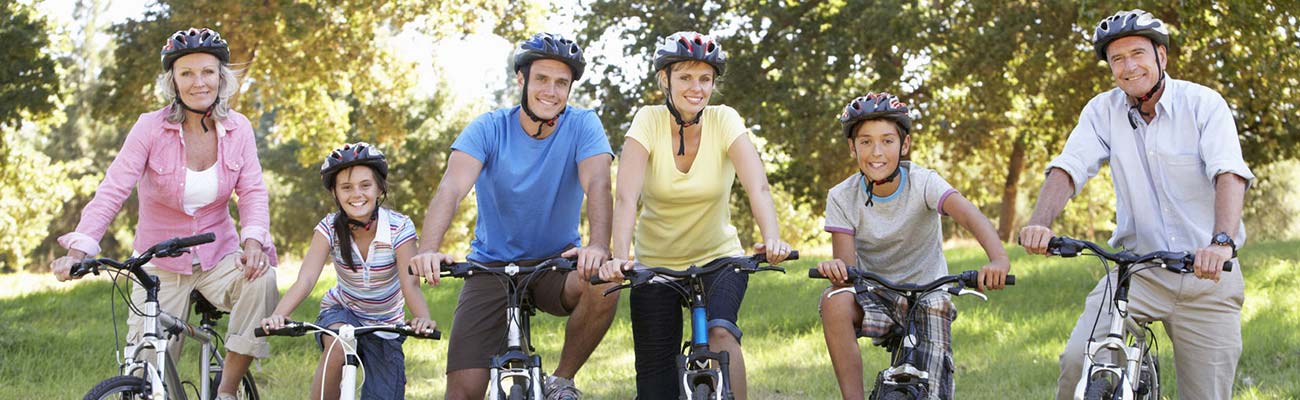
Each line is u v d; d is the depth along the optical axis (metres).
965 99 23.05
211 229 5.08
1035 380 7.41
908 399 4.14
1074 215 40.03
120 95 20.33
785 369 8.22
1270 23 14.87
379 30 22.53
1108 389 4.12
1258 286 11.16
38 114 19.86
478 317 5.04
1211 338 4.57
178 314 5.03
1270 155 21.34
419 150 39.41
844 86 23.08
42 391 7.48
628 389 7.51
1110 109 4.68
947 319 4.59
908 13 20.59
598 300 4.87
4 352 8.45
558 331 10.20
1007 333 9.35
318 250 4.82
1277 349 7.72
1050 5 18.72
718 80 4.93
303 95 22.78
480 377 5.06
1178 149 4.50
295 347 9.24
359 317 4.86
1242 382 6.82
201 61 4.90
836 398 7.07
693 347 4.24
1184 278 4.51
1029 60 19.20
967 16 20.34
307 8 19.25
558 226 4.98
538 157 4.84
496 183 4.88
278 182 41.72
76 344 9.15
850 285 4.58
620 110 23.58
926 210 4.67
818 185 26.73
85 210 4.80
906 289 4.22
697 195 4.75
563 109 4.75
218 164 5.01
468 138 4.80
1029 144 26.27
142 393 4.37
